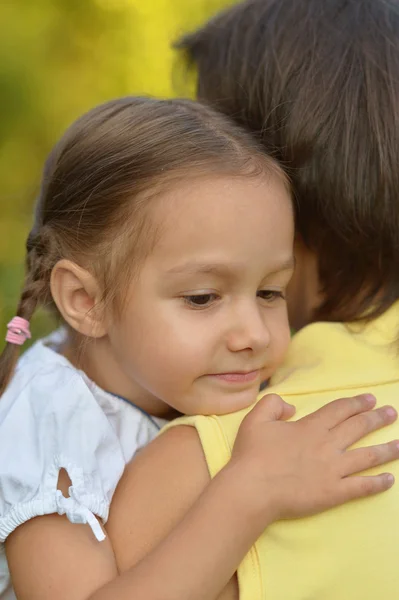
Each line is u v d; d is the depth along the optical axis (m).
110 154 2.02
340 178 2.12
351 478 1.72
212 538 1.63
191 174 1.91
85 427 1.92
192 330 1.90
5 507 1.81
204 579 1.61
